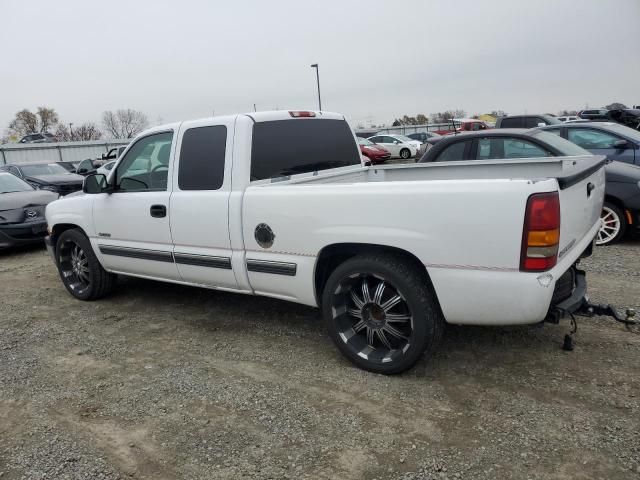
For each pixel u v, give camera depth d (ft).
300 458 9.04
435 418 9.94
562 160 15.01
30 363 13.62
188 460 9.20
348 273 11.55
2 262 27.55
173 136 14.62
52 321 16.89
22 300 19.53
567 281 10.89
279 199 12.26
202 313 16.72
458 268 10.03
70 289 19.06
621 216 21.65
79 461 9.35
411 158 95.76
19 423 10.76
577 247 11.12
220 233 13.56
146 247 15.71
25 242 29.17
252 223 12.85
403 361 11.18
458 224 9.86
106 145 118.21
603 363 11.54
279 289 12.93
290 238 12.22
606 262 19.39
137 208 15.57
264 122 13.88
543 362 11.76
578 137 26.55
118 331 15.64
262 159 13.66
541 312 9.66
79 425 10.54
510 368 11.60
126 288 20.07
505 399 10.39
